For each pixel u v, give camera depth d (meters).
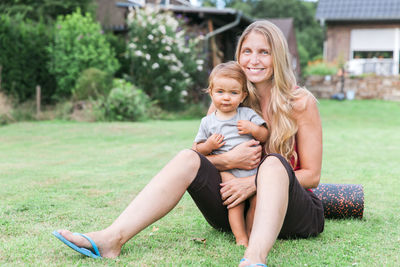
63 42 12.96
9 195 3.82
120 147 7.32
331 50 23.62
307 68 22.48
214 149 2.55
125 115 11.94
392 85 19.73
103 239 2.21
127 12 16.36
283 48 2.54
